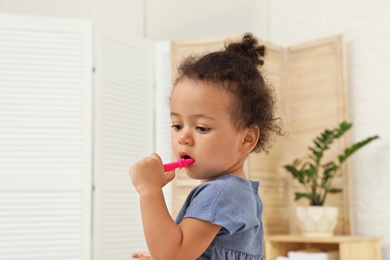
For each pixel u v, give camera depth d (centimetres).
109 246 328
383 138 325
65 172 322
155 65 362
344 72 336
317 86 346
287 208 354
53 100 326
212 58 107
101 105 332
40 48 328
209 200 99
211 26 388
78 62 331
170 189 344
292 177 354
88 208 321
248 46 121
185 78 106
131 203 344
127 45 350
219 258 102
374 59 333
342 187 331
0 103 320
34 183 317
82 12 375
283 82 358
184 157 106
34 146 321
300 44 355
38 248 314
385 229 320
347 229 327
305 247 332
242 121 106
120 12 380
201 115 102
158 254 95
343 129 311
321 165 325
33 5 370
